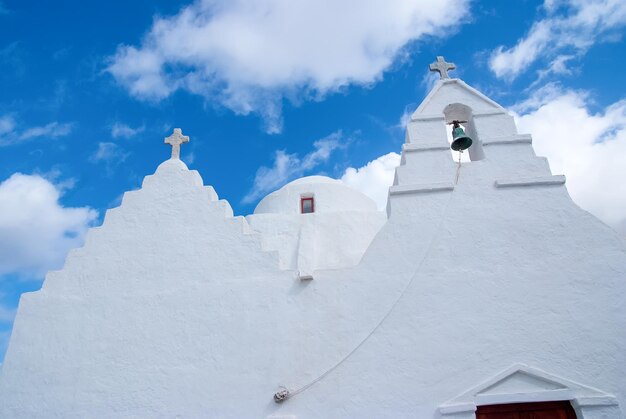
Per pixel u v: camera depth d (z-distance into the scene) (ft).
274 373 28.22
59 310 31.83
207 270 32.22
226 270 32.09
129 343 30.22
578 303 28.99
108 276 32.78
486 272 30.42
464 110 40.11
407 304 29.68
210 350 29.37
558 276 29.96
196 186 36.01
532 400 25.98
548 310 28.91
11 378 29.78
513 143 35.99
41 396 29.07
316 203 51.98
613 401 25.61
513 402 26.07
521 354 27.61
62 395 28.99
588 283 29.58
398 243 31.91
